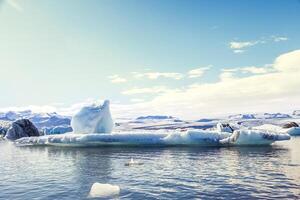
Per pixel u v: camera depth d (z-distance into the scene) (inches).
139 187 418.0
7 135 2006.6
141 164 637.9
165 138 1045.8
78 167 620.7
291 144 1102.4
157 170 559.5
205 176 489.4
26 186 445.4
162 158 735.7
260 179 452.8
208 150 908.6
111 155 824.9
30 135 2039.9
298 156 728.3
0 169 631.8
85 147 1104.8
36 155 909.2
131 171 553.6
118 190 396.8
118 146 1092.5
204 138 1011.9
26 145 1341.0
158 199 354.9
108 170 571.8
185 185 425.4
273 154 779.4
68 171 574.6
